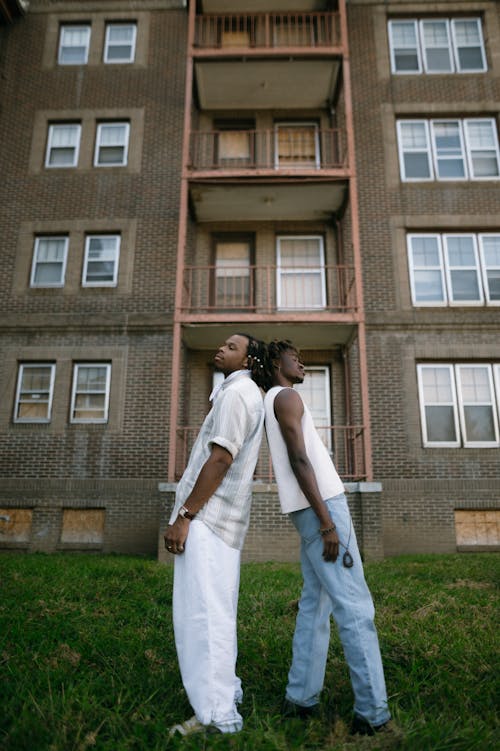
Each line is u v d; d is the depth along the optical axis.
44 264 12.23
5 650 2.94
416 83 13.10
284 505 2.31
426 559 8.45
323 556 2.20
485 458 10.83
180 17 13.78
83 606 4.17
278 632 3.47
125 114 13.15
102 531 10.62
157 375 11.37
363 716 2.09
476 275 11.93
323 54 11.99
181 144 12.91
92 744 1.91
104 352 11.51
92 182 12.65
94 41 13.72
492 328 11.46
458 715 2.21
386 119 12.84
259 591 4.96
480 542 10.45
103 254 12.27
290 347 2.65
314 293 12.34
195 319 10.52
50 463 10.93
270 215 12.55
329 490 2.29
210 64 12.27
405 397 11.12
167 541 2.25
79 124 13.23
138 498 10.69
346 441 11.08
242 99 13.22
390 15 13.68
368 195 12.31
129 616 3.90
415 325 11.48
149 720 2.07
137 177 12.65
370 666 2.10
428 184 12.39
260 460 10.89
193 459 2.40
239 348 2.64
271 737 1.94
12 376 11.43
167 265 12.03
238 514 2.29
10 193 12.56
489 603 4.41
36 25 13.80
